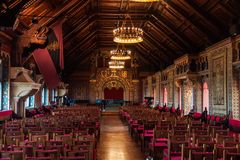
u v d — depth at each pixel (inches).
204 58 1079.0
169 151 367.2
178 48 1354.6
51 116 812.6
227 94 853.2
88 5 1109.7
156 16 1189.7
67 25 1130.0
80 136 394.6
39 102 1289.4
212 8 874.8
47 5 800.3
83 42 1576.0
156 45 1566.2
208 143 341.4
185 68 1214.3
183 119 751.1
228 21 888.3
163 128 558.3
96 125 650.8
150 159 421.1
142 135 601.9
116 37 909.2
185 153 316.8
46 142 353.7
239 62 773.3
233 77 821.2
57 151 292.4
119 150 618.5
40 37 810.8
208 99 1055.0
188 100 1228.5
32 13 796.0
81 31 1304.1
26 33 835.4
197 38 1111.0
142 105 1814.7
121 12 1223.5
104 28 1535.4
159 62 1902.1
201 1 876.0
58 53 891.4
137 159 530.0
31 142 355.3
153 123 649.0
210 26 958.4
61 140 369.1
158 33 1368.1
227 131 485.4
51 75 895.1
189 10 958.4
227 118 813.9
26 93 877.8
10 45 844.0
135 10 1208.8
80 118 742.5
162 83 1745.8
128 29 900.6
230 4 810.2
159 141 477.1
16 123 604.7
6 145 370.6
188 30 1099.9
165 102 1740.9
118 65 1744.6
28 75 914.1
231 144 354.9
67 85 1913.1
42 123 594.2
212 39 1008.9
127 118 1047.6
